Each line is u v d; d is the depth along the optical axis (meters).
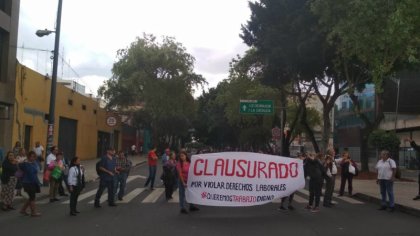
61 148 39.59
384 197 16.56
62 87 38.84
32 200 14.25
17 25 28.89
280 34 31.28
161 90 56.84
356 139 63.09
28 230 11.88
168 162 18.55
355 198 20.23
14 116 28.83
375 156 56.75
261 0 33.25
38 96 33.19
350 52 20.73
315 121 58.91
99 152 54.62
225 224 12.95
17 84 29.34
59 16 22.98
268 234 11.48
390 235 11.52
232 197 15.00
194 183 15.02
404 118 53.56
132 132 78.25
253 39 34.91
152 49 57.44
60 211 15.30
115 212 15.09
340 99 70.88
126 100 59.25
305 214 15.09
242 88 49.09
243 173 15.09
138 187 23.30
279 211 15.71
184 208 15.12
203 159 15.12
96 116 51.81
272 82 36.66
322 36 28.39
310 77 32.97
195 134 104.25
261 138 58.94
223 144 100.06
